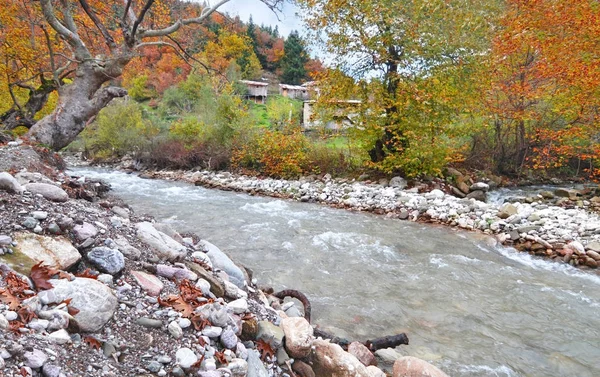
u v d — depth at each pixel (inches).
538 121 658.2
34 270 110.8
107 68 422.6
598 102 557.9
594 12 564.4
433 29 533.6
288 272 261.6
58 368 81.8
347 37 570.9
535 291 249.4
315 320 196.5
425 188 556.7
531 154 684.1
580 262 306.3
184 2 515.8
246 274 197.8
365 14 546.9
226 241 324.5
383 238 350.6
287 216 429.7
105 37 424.2
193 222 386.9
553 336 195.8
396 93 572.4
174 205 473.1
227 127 861.2
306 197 536.1
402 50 563.8
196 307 124.2
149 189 606.5
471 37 550.3
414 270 276.5
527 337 193.6
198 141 906.7
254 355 121.3
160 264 148.6
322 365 132.8
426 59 550.3
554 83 601.9
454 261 297.9
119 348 99.0
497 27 624.4
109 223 162.6
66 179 307.1
